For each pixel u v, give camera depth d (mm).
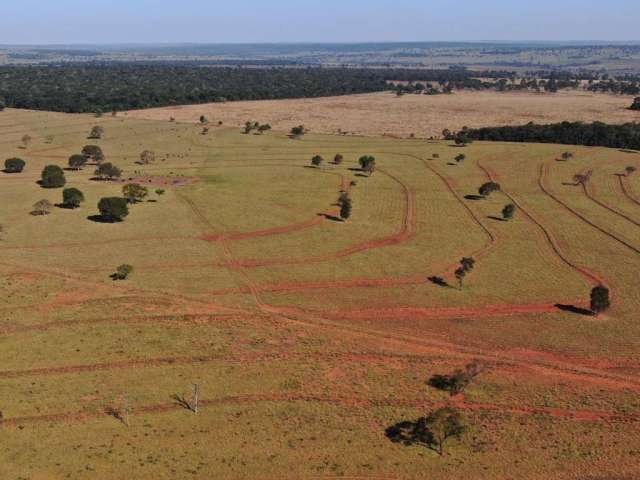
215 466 44250
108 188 125125
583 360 60938
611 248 94938
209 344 61938
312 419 50031
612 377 57531
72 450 45719
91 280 76938
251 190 125938
